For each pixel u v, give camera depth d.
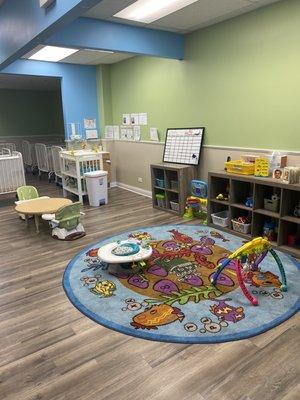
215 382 1.53
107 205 4.74
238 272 2.22
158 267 2.71
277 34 3.02
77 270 2.70
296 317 2.00
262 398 1.44
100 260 2.73
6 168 4.92
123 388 1.52
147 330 1.91
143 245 2.77
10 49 2.98
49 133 9.22
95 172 4.71
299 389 1.48
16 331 1.96
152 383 1.54
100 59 5.14
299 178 2.80
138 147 5.28
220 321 1.97
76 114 5.70
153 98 4.76
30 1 2.34
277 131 3.20
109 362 1.68
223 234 3.40
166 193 4.30
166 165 4.21
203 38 3.76
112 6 2.90
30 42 2.49
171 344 1.80
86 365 1.67
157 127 4.81
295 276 2.47
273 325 1.92
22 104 8.62
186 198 4.09
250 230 3.25
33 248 3.22
